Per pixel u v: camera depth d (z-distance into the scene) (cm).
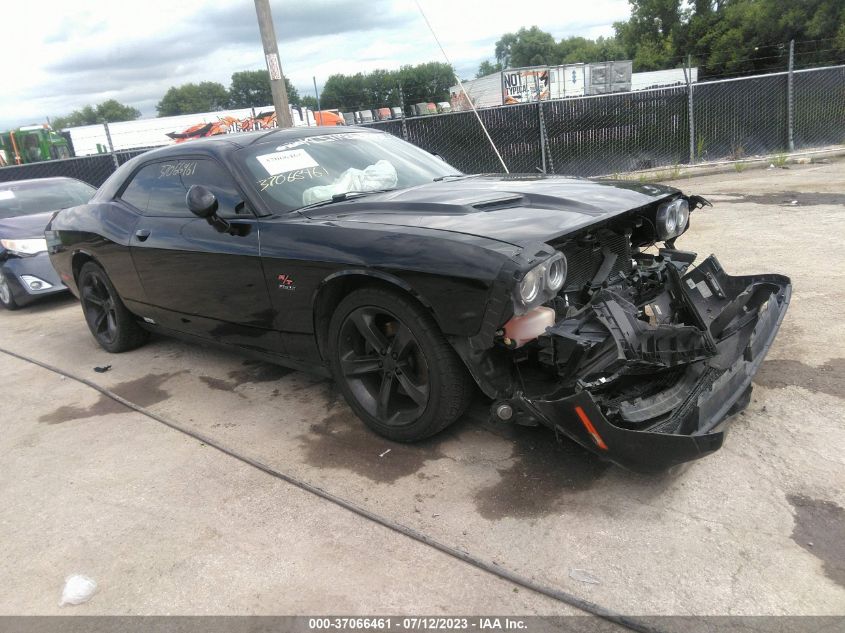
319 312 310
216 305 363
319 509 264
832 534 217
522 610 200
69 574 239
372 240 276
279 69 832
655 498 246
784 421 286
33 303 727
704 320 279
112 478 306
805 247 553
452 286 245
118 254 420
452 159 1134
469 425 312
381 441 312
